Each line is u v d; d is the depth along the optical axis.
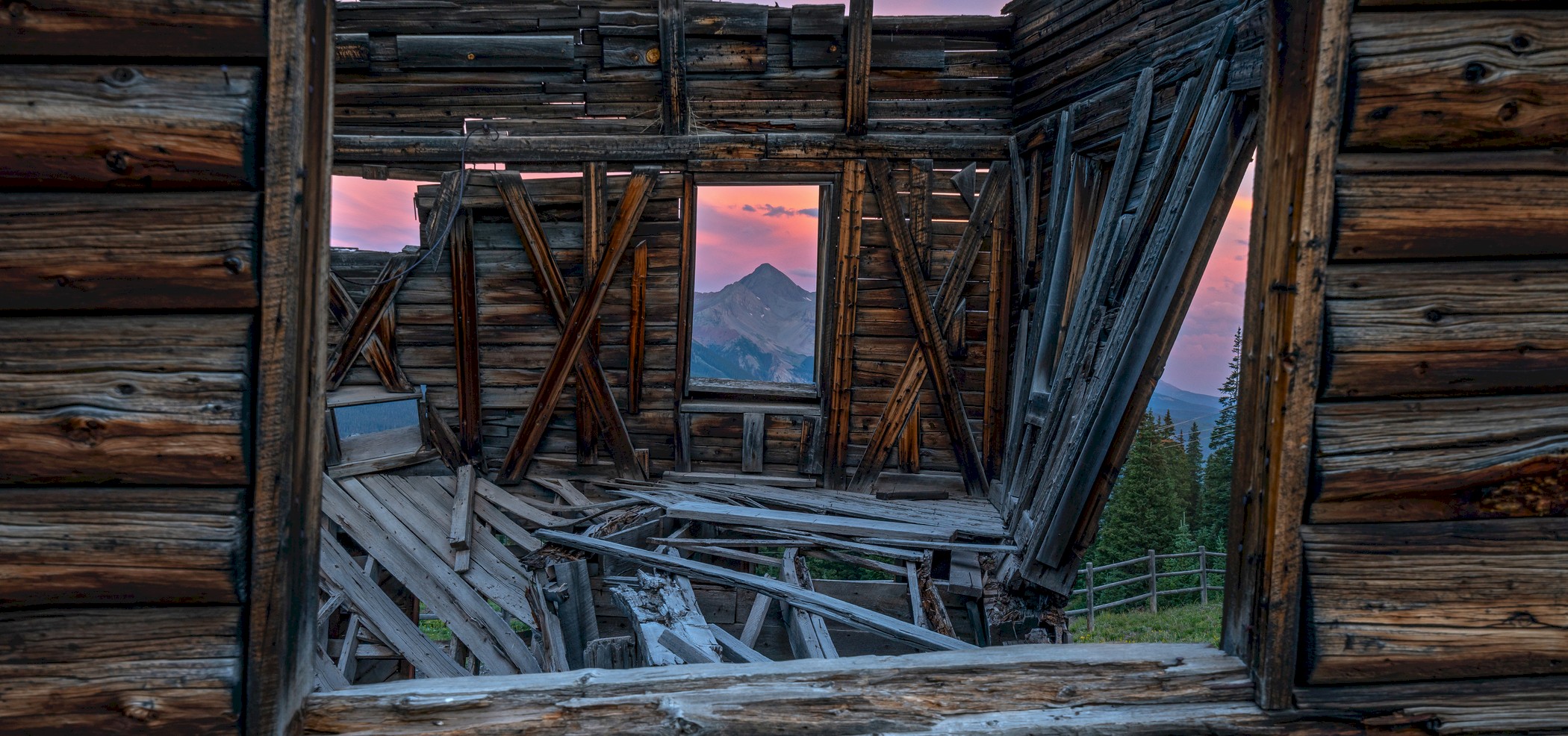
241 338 1.48
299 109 1.45
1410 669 1.67
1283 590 1.65
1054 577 4.63
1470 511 1.65
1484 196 1.55
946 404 6.08
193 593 1.51
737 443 6.38
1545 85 1.52
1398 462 1.61
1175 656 1.80
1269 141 1.64
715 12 5.37
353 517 5.59
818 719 1.71
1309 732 1.68
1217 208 3.58
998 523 5.47
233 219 1.45
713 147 5.69
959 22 5.52
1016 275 5.86
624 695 1.71
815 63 5.53
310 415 1.60
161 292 1.45
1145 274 3.89
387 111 5.68
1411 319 1.58
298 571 1.60
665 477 6.40
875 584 5.08
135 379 1.46
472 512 5.83
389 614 5.12
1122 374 4.02
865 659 1.83
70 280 1.43
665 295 6.09
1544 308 1.58
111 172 1.42
